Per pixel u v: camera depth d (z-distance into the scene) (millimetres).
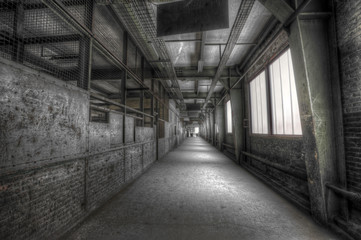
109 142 3059
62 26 2234
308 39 2332
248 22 3811
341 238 1922
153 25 2977
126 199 3023
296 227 2154
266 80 4516
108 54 3205
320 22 2359
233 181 4164
